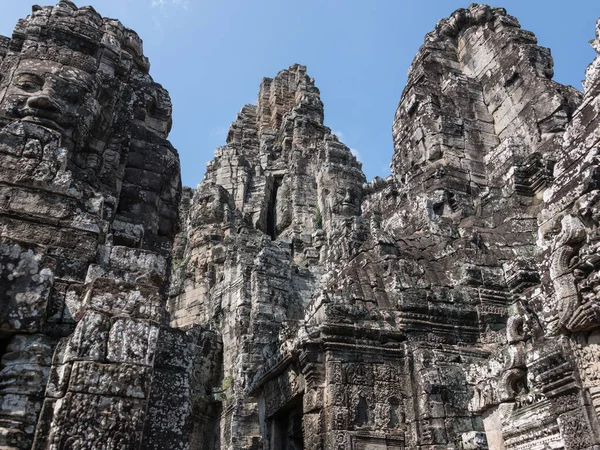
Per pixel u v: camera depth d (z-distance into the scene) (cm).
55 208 654
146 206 1054
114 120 969
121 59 1048
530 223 1219
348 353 953
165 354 738
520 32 1669
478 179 1478
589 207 623
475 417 906
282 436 1128
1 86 889
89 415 493
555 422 648
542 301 696
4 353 541
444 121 1559
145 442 670
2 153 657
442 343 991
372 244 1172
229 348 2198
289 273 2292
